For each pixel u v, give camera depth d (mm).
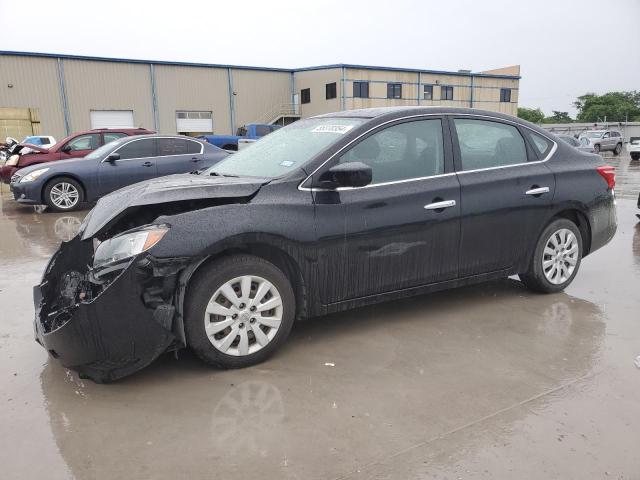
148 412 2893
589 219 4805
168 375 3311
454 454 2510
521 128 4559
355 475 2369
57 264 3656
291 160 3791
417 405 2941
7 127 32844
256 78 40750
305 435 2666
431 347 3705
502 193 4254
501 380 3223
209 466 2436
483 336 3891
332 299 3680
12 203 12062
